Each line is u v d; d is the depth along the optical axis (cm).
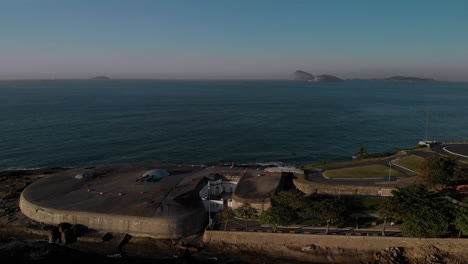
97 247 7781
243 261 7225
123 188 9869
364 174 10519
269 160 16050
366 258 7188
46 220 8675
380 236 7400
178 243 7869
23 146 17838
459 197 8656
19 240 8088
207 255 7475
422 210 7194
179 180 10381
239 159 16200
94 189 9850
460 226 7012
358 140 19800
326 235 7544
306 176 10600
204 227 8638
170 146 18338
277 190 9362
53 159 15925
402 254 7138
